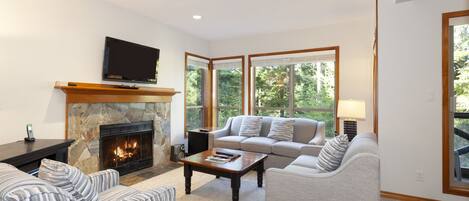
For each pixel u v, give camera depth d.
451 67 2.65
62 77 3.02
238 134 4.79
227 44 5.56
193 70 5.43
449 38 2.63
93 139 3.33
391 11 2.85
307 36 4.71
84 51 3.25
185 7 3.70
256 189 3.14
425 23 2.68
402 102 2.79
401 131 2.80
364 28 4.22
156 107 4.29
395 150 2.82
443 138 2.61
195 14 4.00
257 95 5.34
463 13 2.52
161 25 4.46
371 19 4.16
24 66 2.69
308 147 3.47
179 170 3.96
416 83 2.72
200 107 5.66
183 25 4.58
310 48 4.68
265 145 3.91
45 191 1.04
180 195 2.95
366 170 1.92
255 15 4.04
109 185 2.04
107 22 3.54
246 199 2.85
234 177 2.65
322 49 4.57
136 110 3.92
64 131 3.03
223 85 5.75
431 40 2.65
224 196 2.92
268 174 2.24
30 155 2.03
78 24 3.19
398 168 2.81
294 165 2.78
